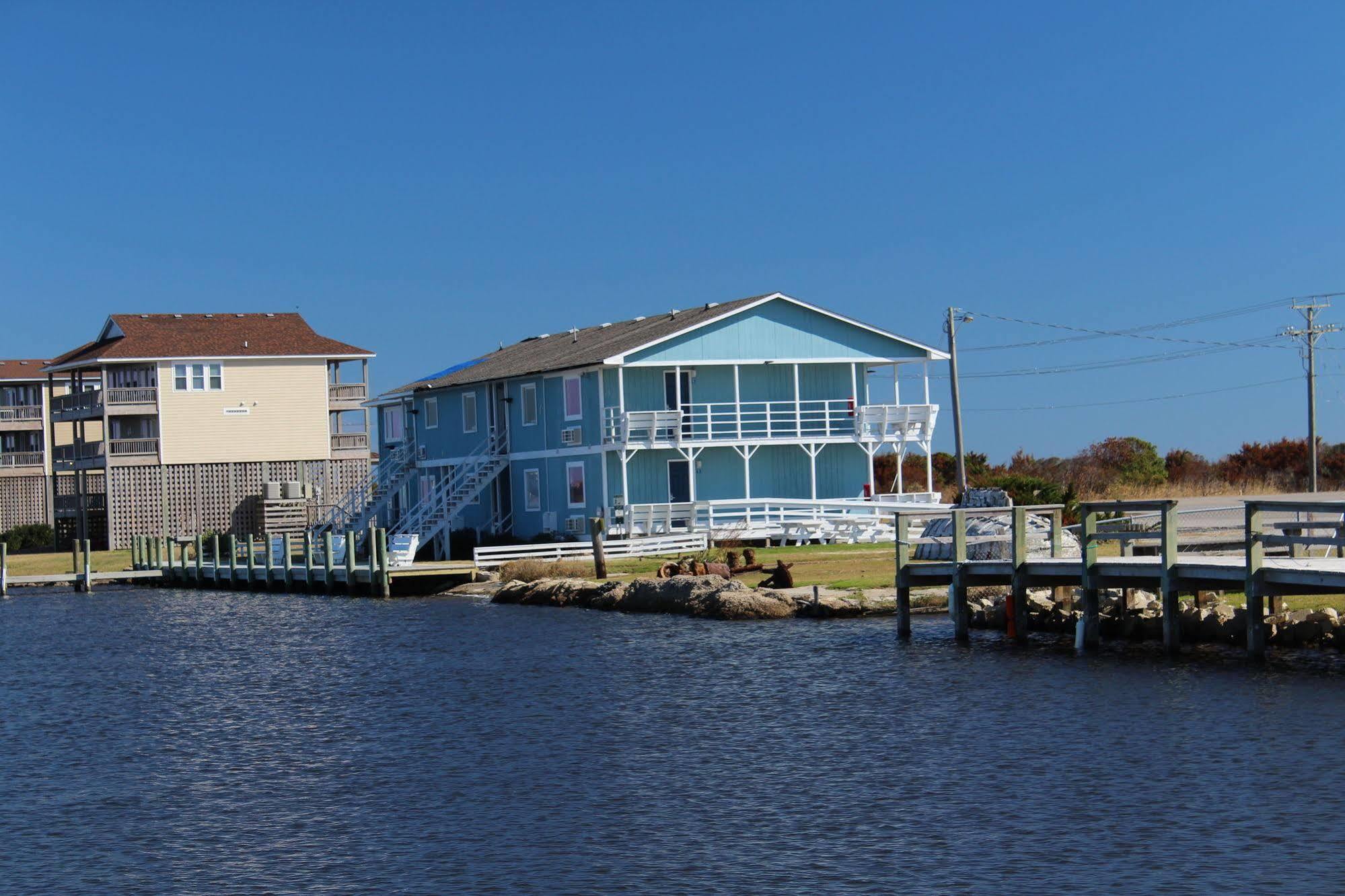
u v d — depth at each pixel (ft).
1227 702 80.69
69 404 277.03
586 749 76.69
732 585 131.85
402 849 60.23
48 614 164.96
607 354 193.06
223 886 56.44
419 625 135.23
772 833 60.54
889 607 124.88
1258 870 54.08
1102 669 92.68
